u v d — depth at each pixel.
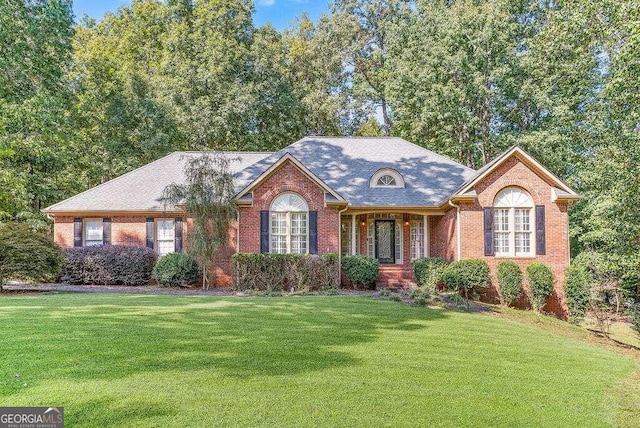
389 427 5.14
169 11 36.41
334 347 8.43
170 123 31.36
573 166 23.97
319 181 18.84
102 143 31.47
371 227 21.50
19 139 20.84
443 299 15.20
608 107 18.73
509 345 9.63
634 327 16.91
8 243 16.03
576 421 5.73
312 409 5.51
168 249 21.48
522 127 30.75
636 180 15.16
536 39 24.44
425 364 7.68
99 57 31.78
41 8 23.86
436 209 20.02
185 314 11.12
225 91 32.09
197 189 17.45
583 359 9.16
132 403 5.42
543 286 16.39
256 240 18.81
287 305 13.09
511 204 17.84
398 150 23.59
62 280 19.62
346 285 19.38
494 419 5.58
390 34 34.28
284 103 34.78
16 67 21.64
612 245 18.67
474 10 29.00
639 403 6.66
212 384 6.17
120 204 21.42
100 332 8.77
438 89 28.86
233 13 35.53
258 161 23.39
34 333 8.55
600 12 15.80
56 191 27.25
